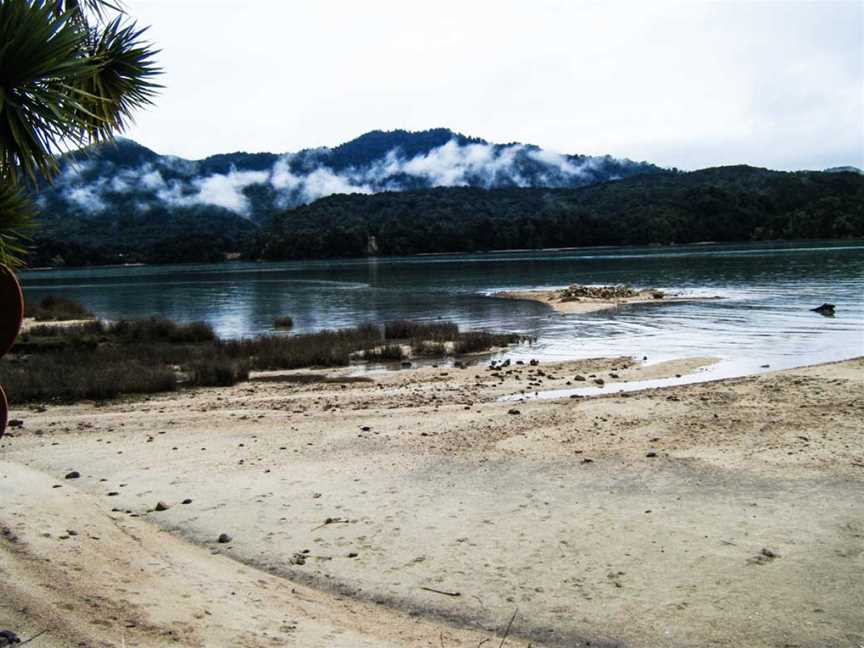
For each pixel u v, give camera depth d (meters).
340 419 11.21
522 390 14.36
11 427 11.24
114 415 12.28
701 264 73.25
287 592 4.90
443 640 4.24
